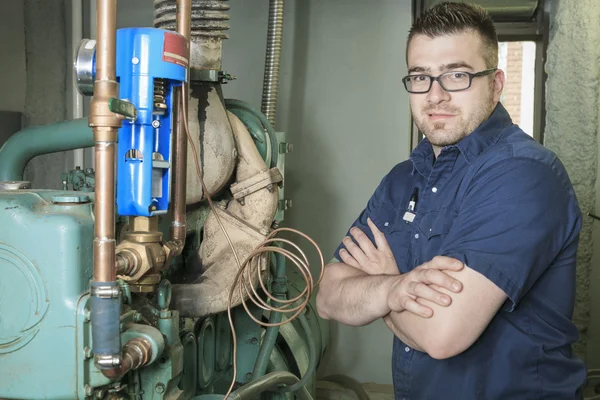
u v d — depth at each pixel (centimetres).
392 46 329
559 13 309
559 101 312
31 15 344
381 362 338
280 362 237
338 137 336
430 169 160
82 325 118
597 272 343
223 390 220
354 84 333
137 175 133
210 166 175
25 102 350
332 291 160
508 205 134
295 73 336
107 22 112
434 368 145
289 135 339
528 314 138
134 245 132
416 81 151
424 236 153
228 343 219
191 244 189
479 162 144
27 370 120
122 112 113
